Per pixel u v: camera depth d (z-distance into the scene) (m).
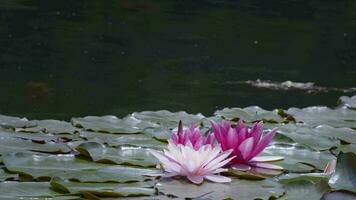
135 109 9.34
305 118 5.93
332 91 10.73
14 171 4.14
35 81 10.42
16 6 15.48
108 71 11.23
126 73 11.16
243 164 4.50
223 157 4.21
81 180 3.99
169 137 5.04
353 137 5.35
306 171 4.47
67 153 4.62
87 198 3.68
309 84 11.09
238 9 17.25
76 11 15.58
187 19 15.70
